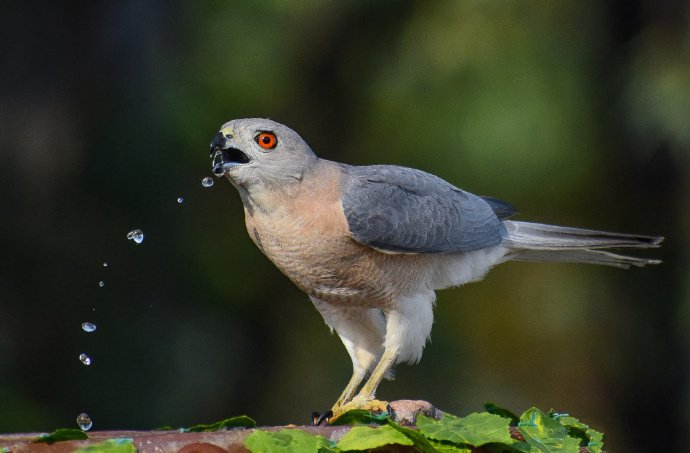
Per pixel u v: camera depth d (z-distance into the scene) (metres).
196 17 14.38
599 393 15.34
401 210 8.10
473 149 13.97
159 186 13.87
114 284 13.66
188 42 14.27
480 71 14.11
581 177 14.71
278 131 7.59
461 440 5.65
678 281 15.89
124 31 13.78
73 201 13.55
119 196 13.71
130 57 13.79
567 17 14.40
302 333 14.89
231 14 14.55
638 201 15.79
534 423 6.07
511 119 13.89
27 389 13.05
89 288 13.53
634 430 15.90
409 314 8.19
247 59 14.47
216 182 14.27
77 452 5.22
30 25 13.40
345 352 14.73
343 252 7.84
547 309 14.84
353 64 15.03
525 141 13.92
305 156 7.72
